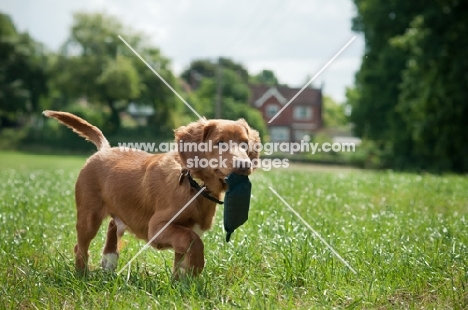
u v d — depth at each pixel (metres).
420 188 14.99
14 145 66.81
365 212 10.46
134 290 5.84
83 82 68.31
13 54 71.56
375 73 49.22
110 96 68.50
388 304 5.57
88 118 70.56
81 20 70.62
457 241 7.80
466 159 36.84
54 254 7.64
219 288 5.92
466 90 34.81
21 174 18.62
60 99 74.56
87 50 70.31
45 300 5.71
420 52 34.94
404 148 46.81
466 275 6.22
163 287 5.88
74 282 6.11
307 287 5.99
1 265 6.80
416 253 7.02
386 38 45.53
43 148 67.19
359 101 52.25
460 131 36.41
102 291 5.82
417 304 5.69
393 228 8.80
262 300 5.48
